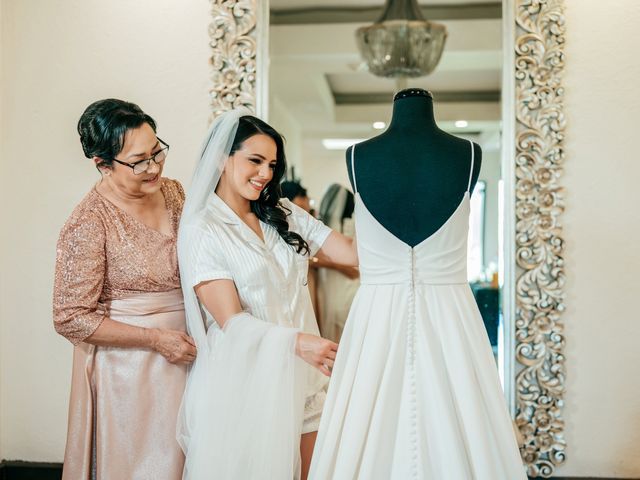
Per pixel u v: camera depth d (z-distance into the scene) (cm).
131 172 196
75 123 308
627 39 294
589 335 296
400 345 167
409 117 174
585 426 296
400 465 160
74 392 201
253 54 301
